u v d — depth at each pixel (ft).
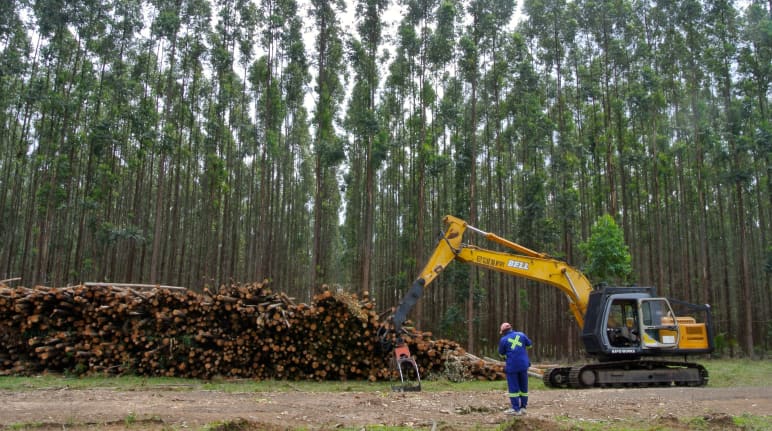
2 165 140.87
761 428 23.61
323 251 170.30
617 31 119.55
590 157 135.33
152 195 157.58
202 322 45.39
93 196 110.73
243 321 45.73
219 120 123.95
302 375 46.03
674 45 115.34
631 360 45.57
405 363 47.29
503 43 114.32
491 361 54.34
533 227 109.91
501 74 115.55
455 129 122.93
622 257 88.43
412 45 107.04
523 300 117.80
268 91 111.14
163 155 104.17
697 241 148.25
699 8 108.88
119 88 109.91
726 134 106.01
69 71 112.06
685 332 45.93
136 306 45.27
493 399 34.32
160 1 111.04
